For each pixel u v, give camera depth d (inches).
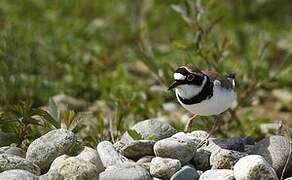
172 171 365.7
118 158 376.5
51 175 353.1
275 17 775.1
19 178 343.9
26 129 413.1
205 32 512.7
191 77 397.4
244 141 422.3
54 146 380.8
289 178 362.0
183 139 382.3
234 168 363.9
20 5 752.3
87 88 602.2
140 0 751.1
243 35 702.5
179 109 564.4
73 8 767.1
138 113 525.0
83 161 359.6
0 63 528.1
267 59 667.4
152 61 551.5
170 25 737.6
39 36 643.5
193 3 520.4
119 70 624.1
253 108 610.9
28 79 554.9
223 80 407.8
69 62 626.5
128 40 714.2
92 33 721.6
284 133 436.1
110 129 447.2
